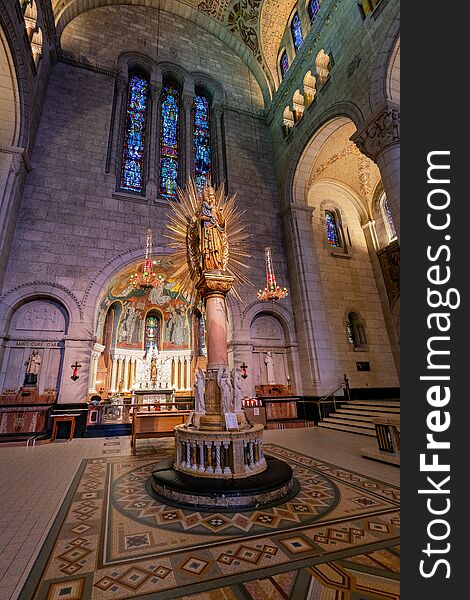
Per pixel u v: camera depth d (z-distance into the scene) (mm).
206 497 4285
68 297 10984
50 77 13453
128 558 3037
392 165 8930
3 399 9648
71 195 12172
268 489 4426
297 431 11016
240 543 3289
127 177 14156
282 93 16844
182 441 5469
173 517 3998
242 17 18172
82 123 13383
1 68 9547
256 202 15891
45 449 8359
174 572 2789
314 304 14016
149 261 10984
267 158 17250
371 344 16047
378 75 9844
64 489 5125
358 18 11203
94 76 14492
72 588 2580
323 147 14789
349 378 14977
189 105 16500
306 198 15766
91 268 11641
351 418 11336
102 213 12477
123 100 15031
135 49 16094
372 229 18094
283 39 17969
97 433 10445
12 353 10172
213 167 16156
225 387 5781
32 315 10648
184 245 8633
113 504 4461
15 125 10258
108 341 16734
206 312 6559
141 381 16703
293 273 14766
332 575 2676
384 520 3744
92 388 14211
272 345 14086
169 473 5246
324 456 7086
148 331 18484
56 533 3586
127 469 6352
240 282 13969
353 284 16969
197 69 17469
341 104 11797
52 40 13109
